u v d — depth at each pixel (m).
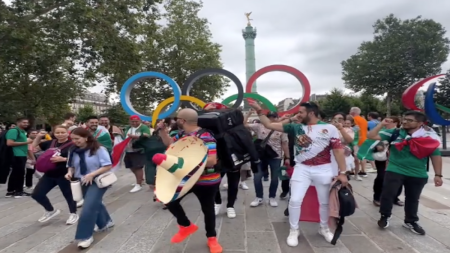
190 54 27.72
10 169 7.84
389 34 38.94
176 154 3.34
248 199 6.21
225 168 3.77
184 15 28.62
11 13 12.38
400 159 4.16
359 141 5.89
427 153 3.93
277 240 3.96
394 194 4.18
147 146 6.47
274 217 4.93
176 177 3.21
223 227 4.50
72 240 4.09
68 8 12.79
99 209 4.05
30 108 20.48
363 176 8.30
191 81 7.16
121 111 25.53
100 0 13.86
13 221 5.04
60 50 14.29
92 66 15.27
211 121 3.72
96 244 3.91
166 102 6.35
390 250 3.58
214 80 28.69
